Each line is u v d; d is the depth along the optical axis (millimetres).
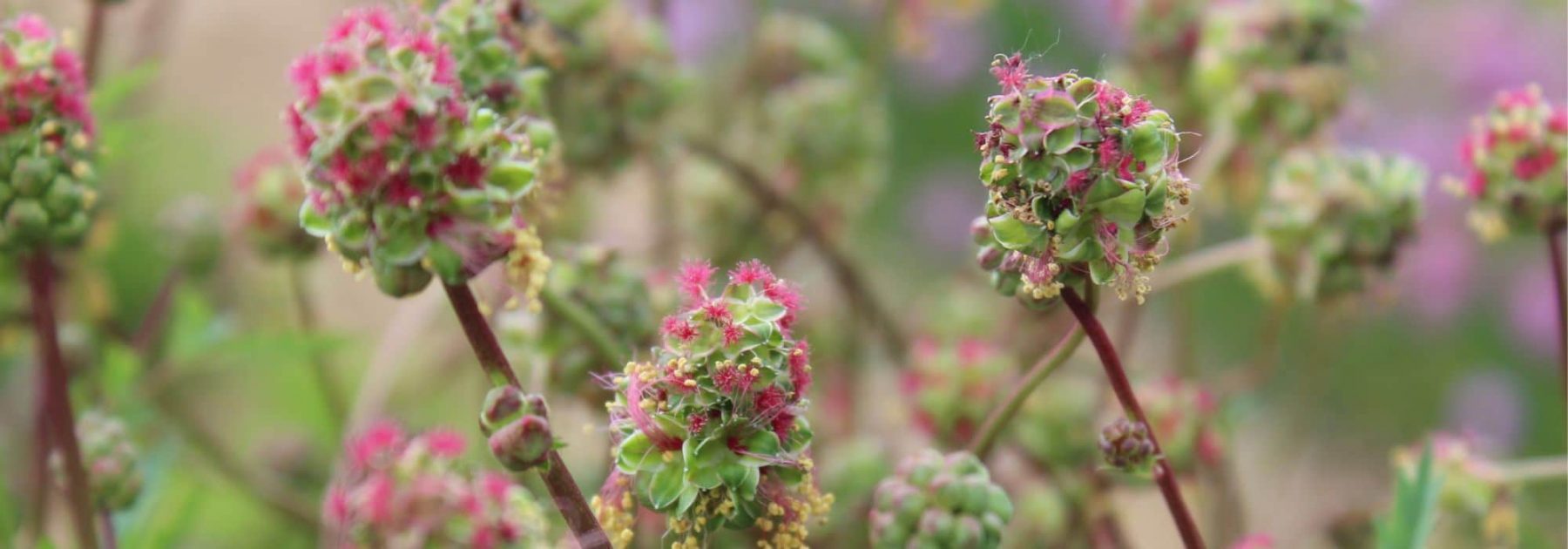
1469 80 459
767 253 316
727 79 355
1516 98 221
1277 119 266
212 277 310
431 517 173
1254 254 260
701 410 176
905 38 340
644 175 359
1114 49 436
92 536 205
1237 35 268
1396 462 248
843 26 446
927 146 471
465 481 176
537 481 229
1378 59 463
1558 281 222
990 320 310
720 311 176
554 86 254
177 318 299
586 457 278
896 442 289
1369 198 249
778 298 177
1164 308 410
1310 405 445
